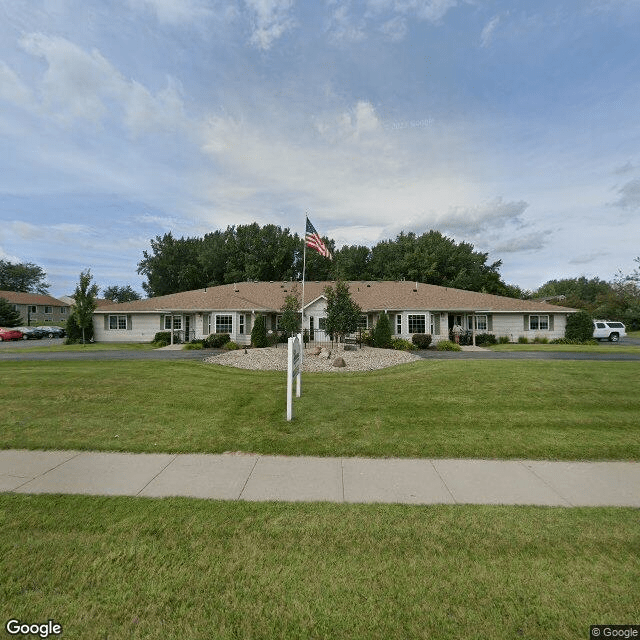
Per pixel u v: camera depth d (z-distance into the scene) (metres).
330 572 3.26
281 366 15.87
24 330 42.44
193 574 3.22
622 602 2.92
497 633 2.64
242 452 6.23
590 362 14.31
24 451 6.22
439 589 3.06
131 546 3.59
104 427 7.29
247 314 28.83
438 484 5.07
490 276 53.09
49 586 3.06
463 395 9.53
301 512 4.26
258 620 2.75
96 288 29.02
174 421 7.66
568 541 3.72
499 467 5.68
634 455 6.10
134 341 31.20
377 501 4.56
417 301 29.69
